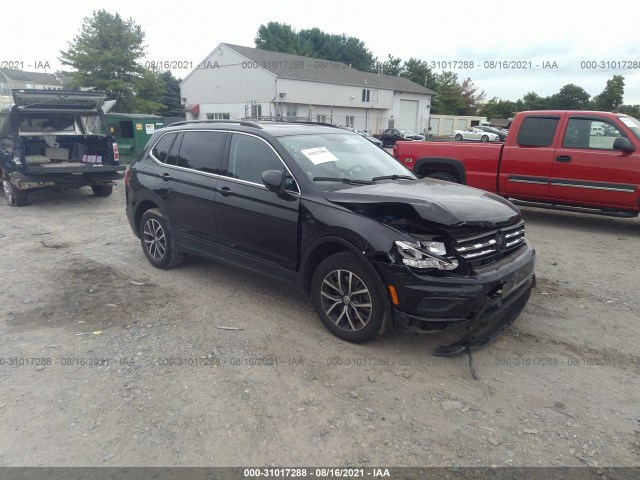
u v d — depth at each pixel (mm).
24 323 4316
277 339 4000
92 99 10109
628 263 6035
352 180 4305
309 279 4156
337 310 3992
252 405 3135
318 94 36656
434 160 9008
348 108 40375
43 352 3807
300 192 4059
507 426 2945
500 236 3678
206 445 2781
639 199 7117
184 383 3373
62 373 3506
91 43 32500
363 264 3598
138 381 3398
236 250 4668
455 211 3441
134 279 5430
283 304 4711
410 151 9305
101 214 9266
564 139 7719
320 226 3840
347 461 2666
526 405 3148
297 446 2775
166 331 4156
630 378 3457
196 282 5324
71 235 7484
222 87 36562
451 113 66188
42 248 6727
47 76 63188
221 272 5664
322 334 4078
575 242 7078
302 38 61438
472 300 3318
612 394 3270
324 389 3309
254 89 34531
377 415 3045
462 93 70062
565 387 3346
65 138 11062
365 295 3695
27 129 10469
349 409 3102
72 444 2791
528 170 8023
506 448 2758
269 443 2797
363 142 5207
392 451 2740
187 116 39312
